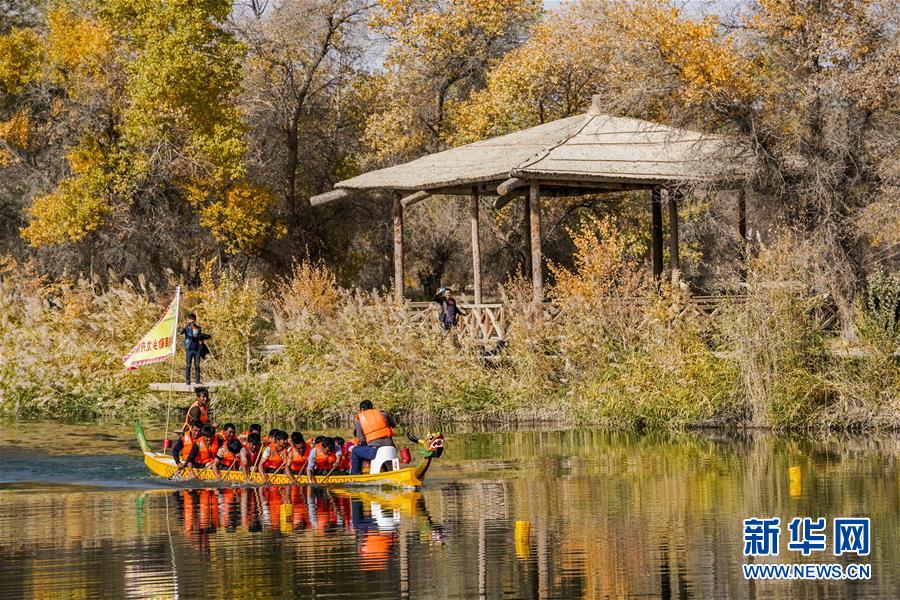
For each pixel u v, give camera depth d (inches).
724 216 1945.1
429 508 813.2
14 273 1879.9
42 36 2321.6
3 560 665.6
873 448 1059.9
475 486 901.2
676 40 1509.6
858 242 1536.7
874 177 1525.6
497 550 675.4
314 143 2436.0
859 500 803.4
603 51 2081.7
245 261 2389.3
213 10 2111.2
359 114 2516.0
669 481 902.4
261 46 2373.3
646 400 1251.2
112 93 2155.5
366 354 1381.6
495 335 1441.9
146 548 693.3
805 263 1245.7
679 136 1539.1
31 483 954.1
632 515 769.6
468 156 1663.4
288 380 1403.8
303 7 2331.4
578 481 912.3
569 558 655.1
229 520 783.7
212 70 2118.6
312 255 2418.8
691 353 1262.3
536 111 2268.7
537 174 1438.2
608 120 1596.9
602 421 1277.1
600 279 1355.8
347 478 929.5
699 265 2165.4
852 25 1496.1
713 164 1480.1
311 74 2343.8
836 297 1323.8
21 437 1231.5
